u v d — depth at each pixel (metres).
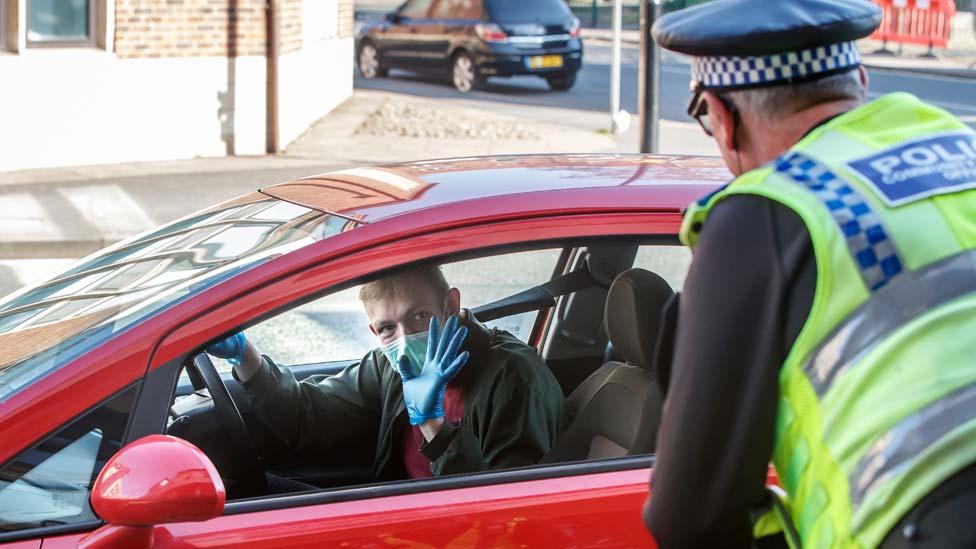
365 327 3.10
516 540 2.45
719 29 1.72
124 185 11.40
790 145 1.75
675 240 2.74
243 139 13.40
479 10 19.92
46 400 2.35
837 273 1.56
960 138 1.73
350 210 2.76
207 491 2.17
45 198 10.73
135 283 2.76
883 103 1.74
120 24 12.40
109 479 2.17
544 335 3.00
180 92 12.90
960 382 1.52
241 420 2.81
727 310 1.61
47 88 11.99
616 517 2.49
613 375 2.89
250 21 13.22
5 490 2.31
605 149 14.24
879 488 1.52
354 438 3.07
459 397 2.86
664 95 19.86
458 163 3.24
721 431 1.61
